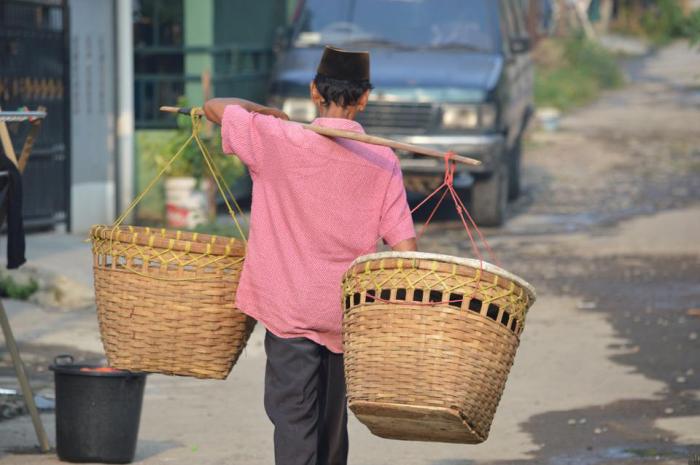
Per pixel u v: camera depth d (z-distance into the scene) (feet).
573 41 312.50
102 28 111.14
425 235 119.55
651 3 442.91
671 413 61.52
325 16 126.21
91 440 50.65
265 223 37.60
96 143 111.34
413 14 125.90
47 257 93.81
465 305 34.24
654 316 86.07
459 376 34.24
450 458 54.29
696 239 117.80
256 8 138.41
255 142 37.40
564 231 123.44
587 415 61.36
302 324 37.42
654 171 169.99
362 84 38.60
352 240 37.32
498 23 125.29
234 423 59.57
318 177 36.96
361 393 34.91
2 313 52.21
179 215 111.45
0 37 100.53
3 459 51.49
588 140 204.44
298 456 38.27
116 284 38.14
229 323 38.52
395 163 37.55
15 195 51.55
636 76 325.42
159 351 38.29
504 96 119.96
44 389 64.39
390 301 34.60
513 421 60.49
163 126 121.70
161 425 59.00
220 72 126.21
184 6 122.11
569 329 82.23
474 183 121.90
